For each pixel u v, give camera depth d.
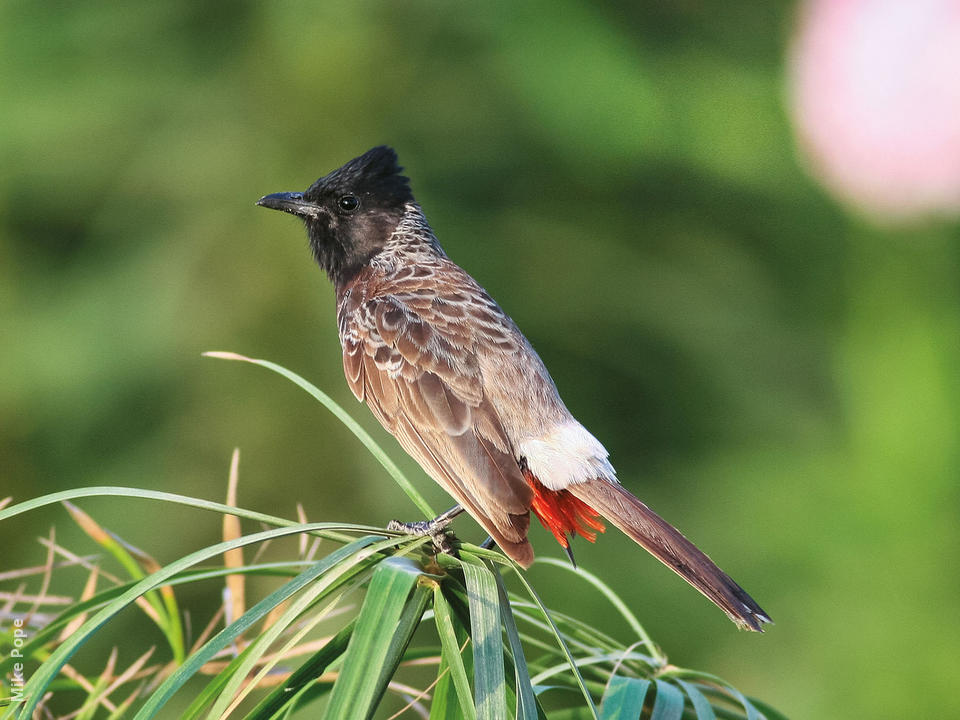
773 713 5.13
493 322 6.96
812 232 14.50
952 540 11.88
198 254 12.91
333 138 13.01
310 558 5.01
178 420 12.84
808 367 13.91
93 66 13.41
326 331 12.84
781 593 12.19
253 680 3.90
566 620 5.05
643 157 13.59
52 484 12.83
